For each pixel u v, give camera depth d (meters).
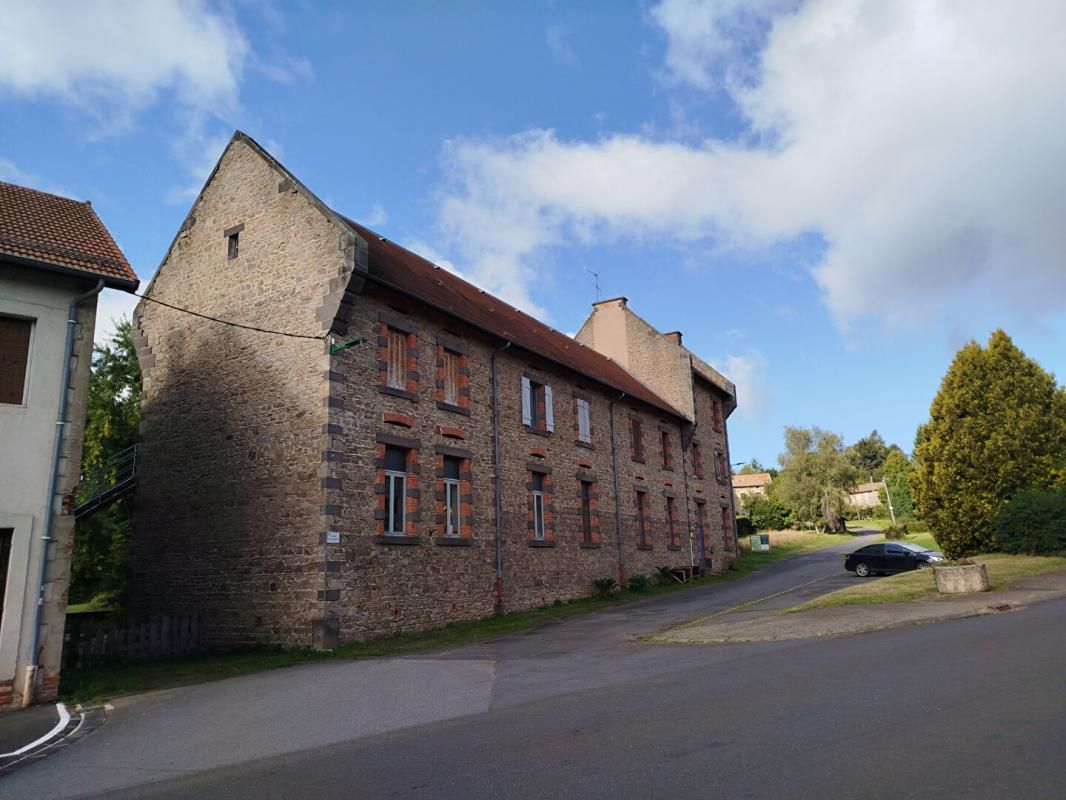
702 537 34.19
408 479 17.86
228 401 18.08
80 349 11.77
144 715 9.66
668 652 12.02
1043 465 26.08
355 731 7.85
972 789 4.61
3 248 10.95
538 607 21.55
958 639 10.76
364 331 17.27
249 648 16.08
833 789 4.77
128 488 19.97
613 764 5.68
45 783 6.66
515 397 22.25
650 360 35.56
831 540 56.62
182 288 19.92
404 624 16.88
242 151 19.61
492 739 6.86
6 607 10.60
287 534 16.12
